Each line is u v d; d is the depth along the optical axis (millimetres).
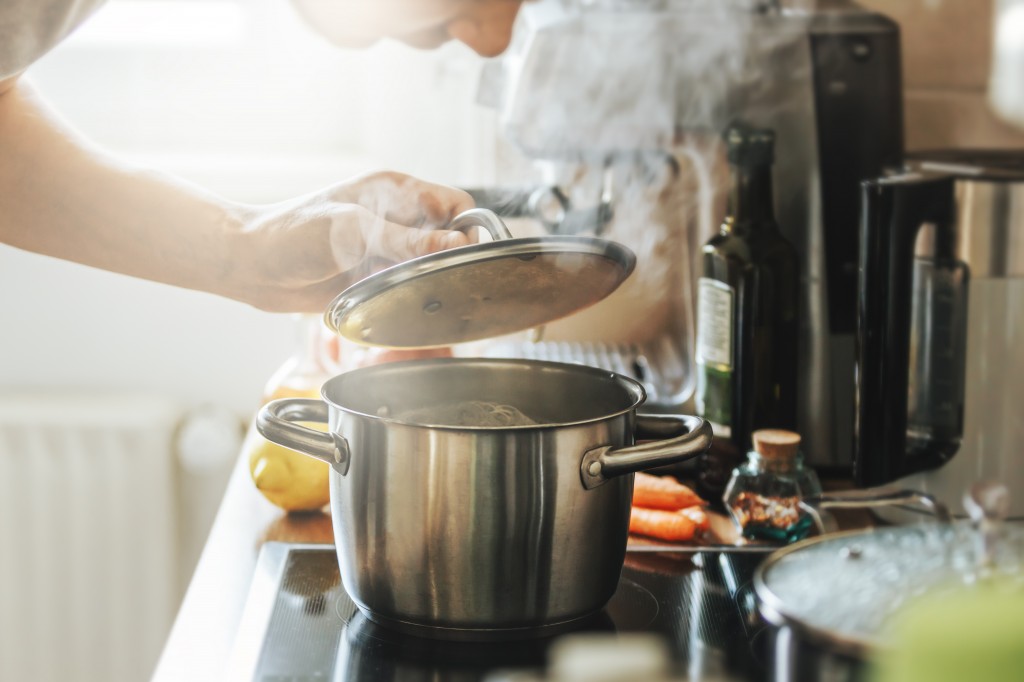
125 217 899
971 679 356
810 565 551
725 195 1045
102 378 1646
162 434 1577
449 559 659
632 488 711
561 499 654
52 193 907
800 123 1017
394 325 738
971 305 875
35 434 1559
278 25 1761
